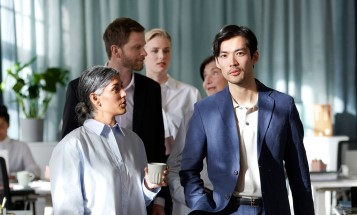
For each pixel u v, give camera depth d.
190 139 3.12
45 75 6.93
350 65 7.61
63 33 7.29
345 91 7.62
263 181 2.94
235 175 2.96
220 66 3.00
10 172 6.16
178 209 3.94
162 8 7.33
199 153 3.11
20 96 6.99
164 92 4.85
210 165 3.06
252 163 2.99
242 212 2.97
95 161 2.94
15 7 7.20
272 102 3.01
